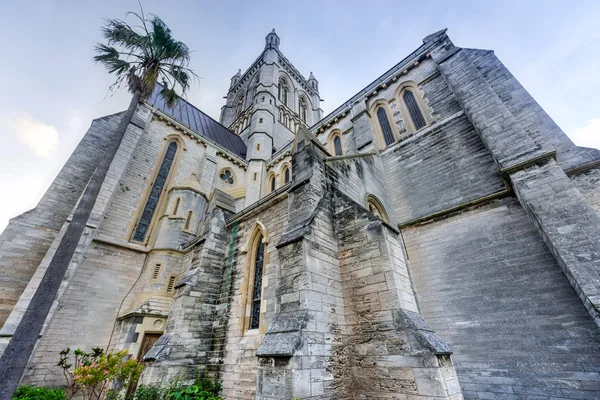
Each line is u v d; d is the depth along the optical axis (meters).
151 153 20.41
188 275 11.66
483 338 8.59
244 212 12.55
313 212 8.24
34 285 11.39
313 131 22.53
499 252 9.42
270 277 9.59
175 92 12.82
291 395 5.05
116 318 13.96
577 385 6.76
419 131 15.17
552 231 7.67
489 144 10.56
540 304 8.01
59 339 11.87
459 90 13.28
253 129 31.64
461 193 11.79
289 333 5.93
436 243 11.18
